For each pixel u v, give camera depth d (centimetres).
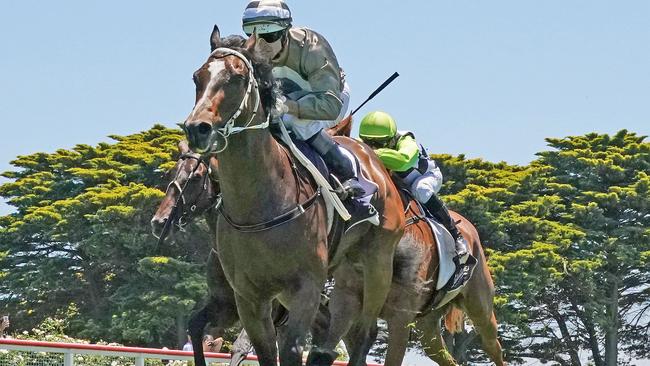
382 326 4856
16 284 5609
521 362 6056
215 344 1702
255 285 787
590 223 6197
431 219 1084
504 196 6022
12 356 1080
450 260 1088
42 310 5659
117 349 1130
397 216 913
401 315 1035
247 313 802
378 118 1073
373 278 902
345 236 859
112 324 5197
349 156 871
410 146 1070
